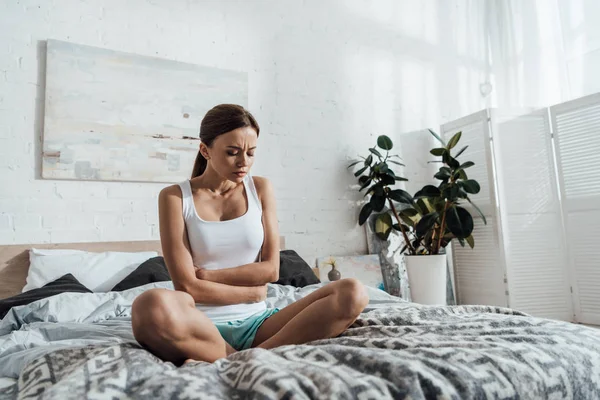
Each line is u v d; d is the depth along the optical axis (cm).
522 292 339
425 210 348
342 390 70
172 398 70
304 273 275
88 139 272
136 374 80
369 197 367
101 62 280
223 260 126
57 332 145
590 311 331
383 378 77
